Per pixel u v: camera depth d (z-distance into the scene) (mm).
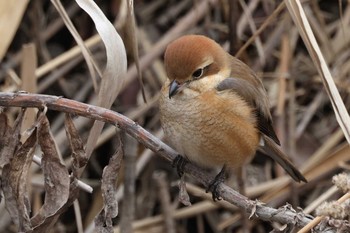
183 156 6547
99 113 5223
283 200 8977
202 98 6355
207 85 6426
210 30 9789
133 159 8055
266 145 7305
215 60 6500
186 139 6418
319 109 9875
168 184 9531
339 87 9500
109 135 9391
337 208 4555
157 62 9836
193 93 6359
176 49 6363
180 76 6312
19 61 9859
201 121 6375
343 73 9586
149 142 5402
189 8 10422
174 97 6371
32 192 8836
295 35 9992
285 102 9719
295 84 10016
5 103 5145
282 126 9445
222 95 6414
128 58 9570
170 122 6441
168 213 9117
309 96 10023
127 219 8094
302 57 10125
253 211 5258
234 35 8391
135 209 9336
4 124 5164
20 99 5148
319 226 4773
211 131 6406
